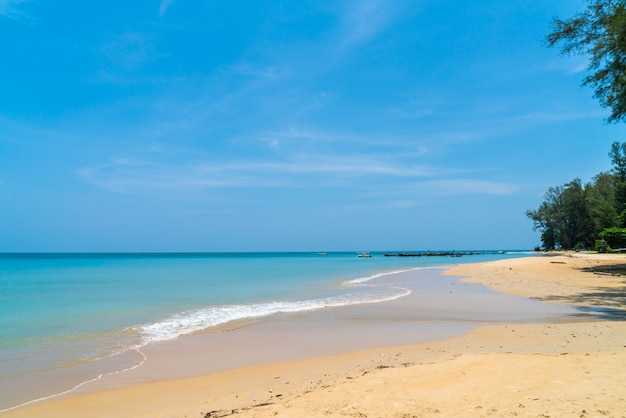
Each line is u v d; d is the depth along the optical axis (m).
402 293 21.80
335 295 21.23
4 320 13.87
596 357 7.32
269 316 14.65
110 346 10.29
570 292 20.53
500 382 5.89
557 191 102.31
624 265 34.97
